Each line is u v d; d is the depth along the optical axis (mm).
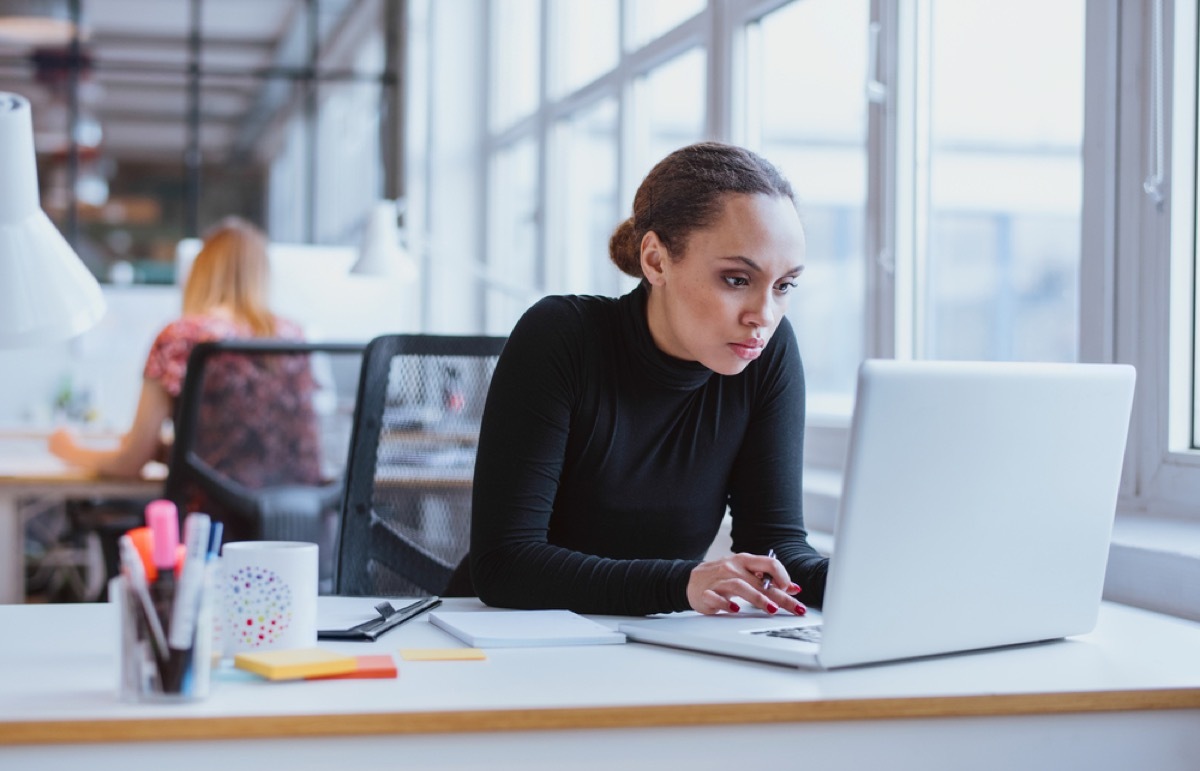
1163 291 1665
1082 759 992
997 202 2312
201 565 883
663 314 1375
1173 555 1382
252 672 965
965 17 2359
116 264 6891
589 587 1259
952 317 2404
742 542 1486
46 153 6641
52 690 917
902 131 2350
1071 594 1162
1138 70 1703
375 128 6203
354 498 1765
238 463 2645
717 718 909
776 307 1312
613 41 4254
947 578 1059
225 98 7109
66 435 2955
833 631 1003
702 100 3479
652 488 1440
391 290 3609
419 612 1276
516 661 1047
